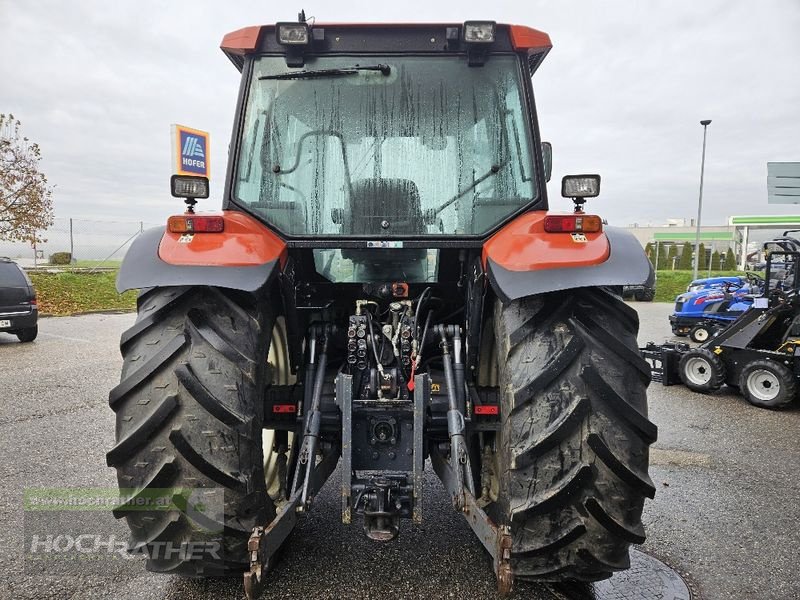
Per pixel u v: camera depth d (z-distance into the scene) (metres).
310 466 2.40
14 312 10.48
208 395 2.08
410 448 2.59
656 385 8.12
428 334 2.85
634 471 2.05
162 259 2.24
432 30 2.83
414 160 2.82
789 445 5.13
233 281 2.15
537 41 2.82
